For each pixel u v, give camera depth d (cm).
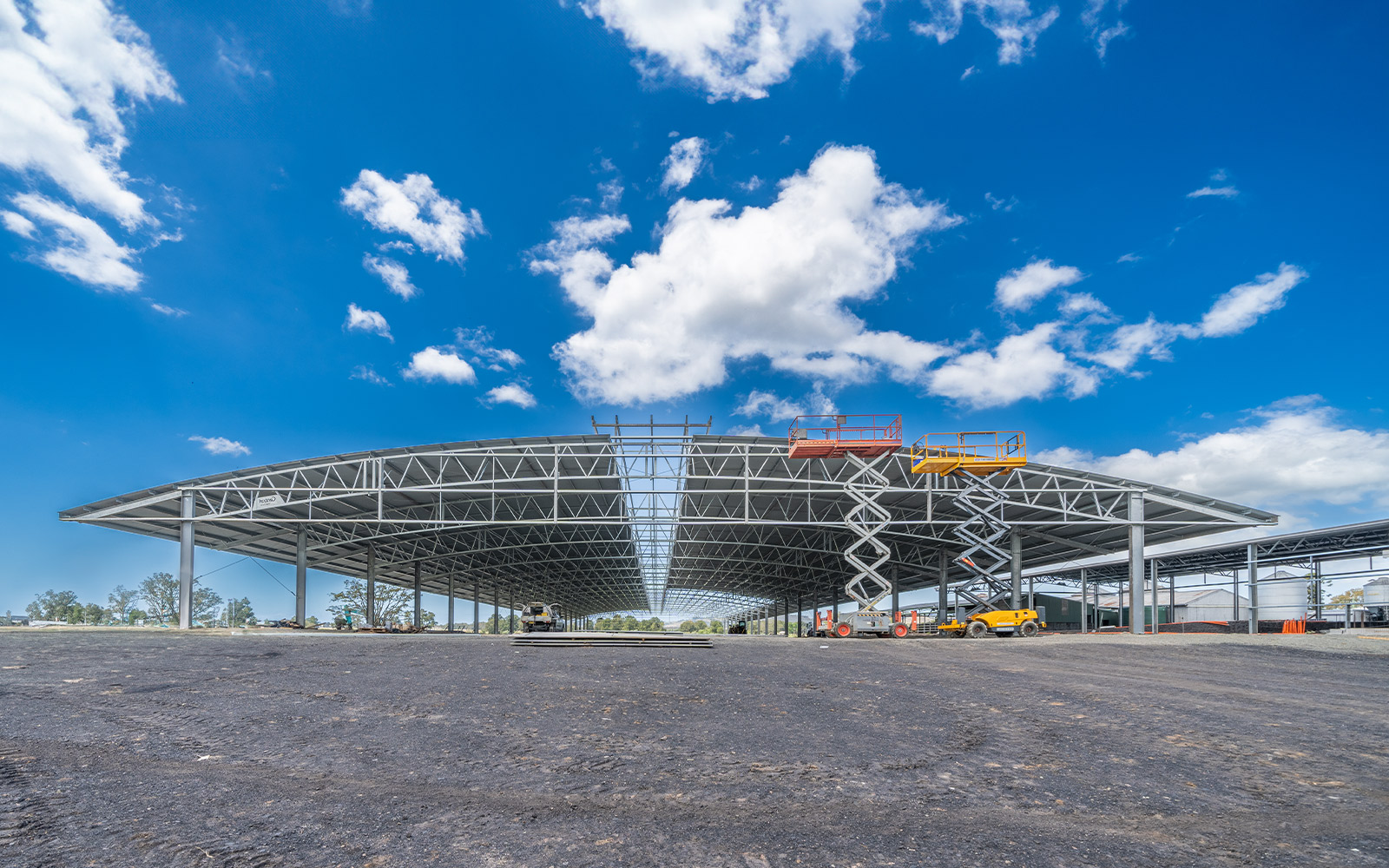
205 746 718
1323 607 3834
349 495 3394
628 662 1536
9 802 519
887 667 1530
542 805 544
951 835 486
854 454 3409
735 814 528
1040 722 900
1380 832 509
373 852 438
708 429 3456
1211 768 684
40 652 1552
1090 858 447
